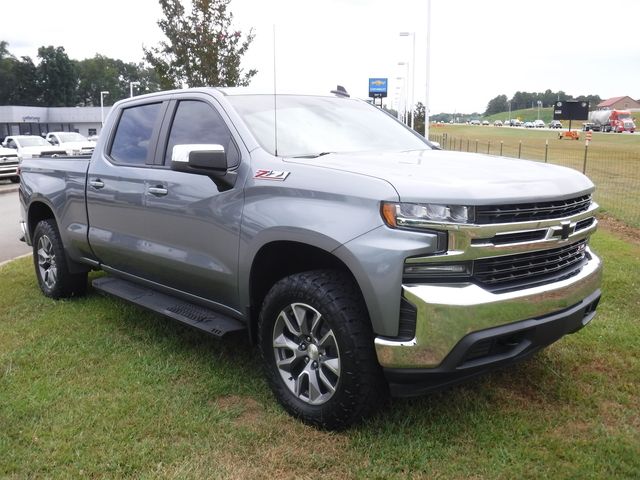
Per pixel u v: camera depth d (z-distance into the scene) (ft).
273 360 11.60
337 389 10.45
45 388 12.59
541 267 10.56
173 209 13.47
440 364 9.50
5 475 9.68
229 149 12.74
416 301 9.38
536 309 10.02
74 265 18.51
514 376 12.94
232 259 12.16
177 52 44.24
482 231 9.46
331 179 10.57
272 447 10.41
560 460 9.95
